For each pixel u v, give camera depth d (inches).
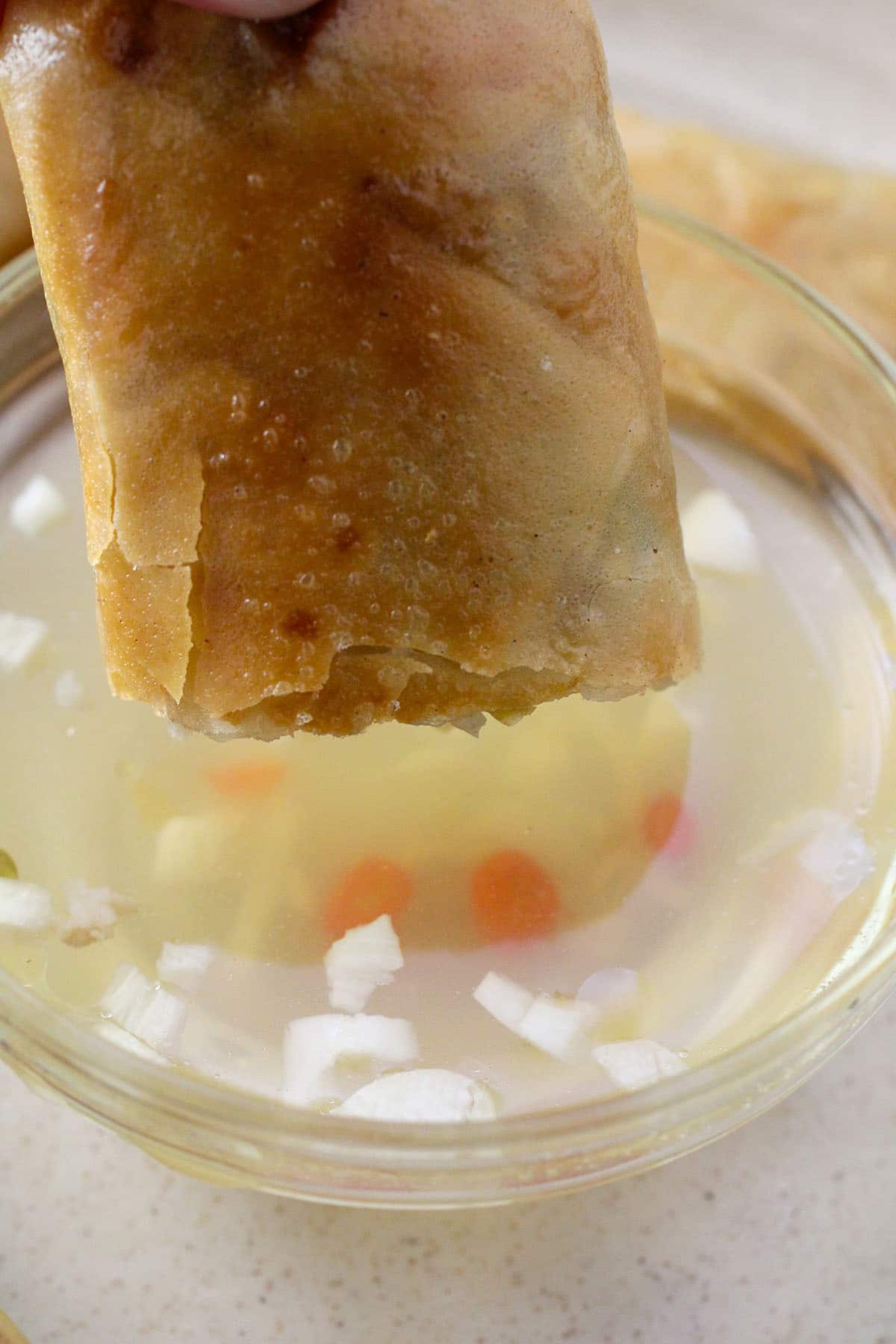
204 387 7.9
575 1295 9.0
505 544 8.1
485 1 7.8
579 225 8.0
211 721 8.2
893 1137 9.3
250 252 7.8
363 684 8.2
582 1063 8.7
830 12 12.3
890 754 9.4
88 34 7.7
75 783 9.3
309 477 7.9
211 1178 8.8
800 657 9.7
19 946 8.8
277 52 7.7
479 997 8.9
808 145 12.0
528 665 8.2
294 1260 9.0
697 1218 9.1
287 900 9.0
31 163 7.8
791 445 10.1
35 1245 9.0
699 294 10.1
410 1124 8.2
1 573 9.8
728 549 9.9
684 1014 8.8
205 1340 8.9
